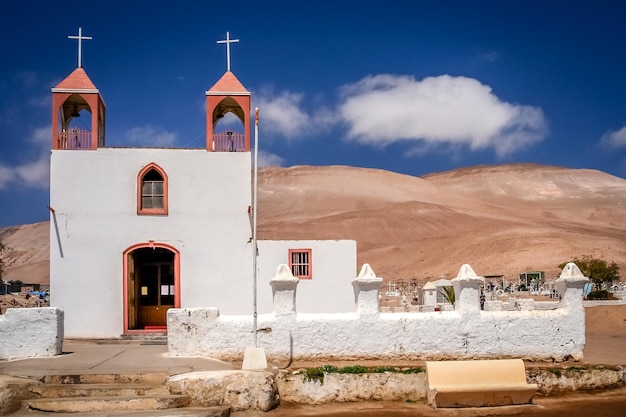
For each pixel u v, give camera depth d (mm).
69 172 23500
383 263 106812
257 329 17547
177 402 13922
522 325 18266
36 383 14734
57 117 23922
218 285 23703
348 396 15492
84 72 24562
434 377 15547
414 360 17844
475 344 18094
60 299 23031
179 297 23484
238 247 23891
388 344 17844
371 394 15617
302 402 15273
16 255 135750
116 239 23422
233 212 23969
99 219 23438
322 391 15406
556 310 18578
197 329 17688
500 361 16047
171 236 23656
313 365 17281
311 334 17703
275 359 17500
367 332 17828
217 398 14273
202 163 24016
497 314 18344
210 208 23891
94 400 13695
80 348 20312
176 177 23875
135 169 23719
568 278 18578
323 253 24344
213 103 24547
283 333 17609
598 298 50406
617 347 26156
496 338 18156
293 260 24219
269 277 23938
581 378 16734
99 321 23062
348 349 17719
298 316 17781
